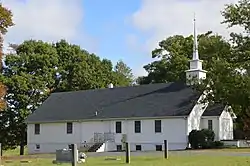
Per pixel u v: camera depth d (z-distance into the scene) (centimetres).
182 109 5512
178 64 7469
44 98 6962
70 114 6266
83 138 6069
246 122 3800
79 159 2867
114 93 6425
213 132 5284
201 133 5212
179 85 6038
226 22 5244
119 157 3359
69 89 7369
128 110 5888
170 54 7775
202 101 5434
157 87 6178
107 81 7888
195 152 3984
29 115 6581
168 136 5509
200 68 6034
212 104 5531
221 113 5603
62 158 2564
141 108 5841
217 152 3856
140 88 6303
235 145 5266
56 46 7488
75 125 6162
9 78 6619
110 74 8056
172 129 5494
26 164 2708
